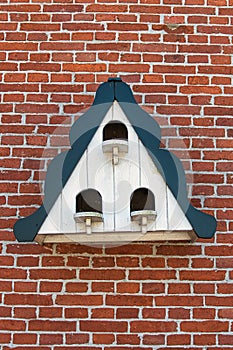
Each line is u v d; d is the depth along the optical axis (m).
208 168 3.89
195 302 3.65
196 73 4.05
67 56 4.06
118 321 3.62
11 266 3.70
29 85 4.01
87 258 3.71
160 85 4.02
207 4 4.16
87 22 4.12
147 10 4.14
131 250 3.73
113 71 4.04
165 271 3.70
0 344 3.58
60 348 3.58
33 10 4.14
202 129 3.95
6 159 3.88
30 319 3.62
